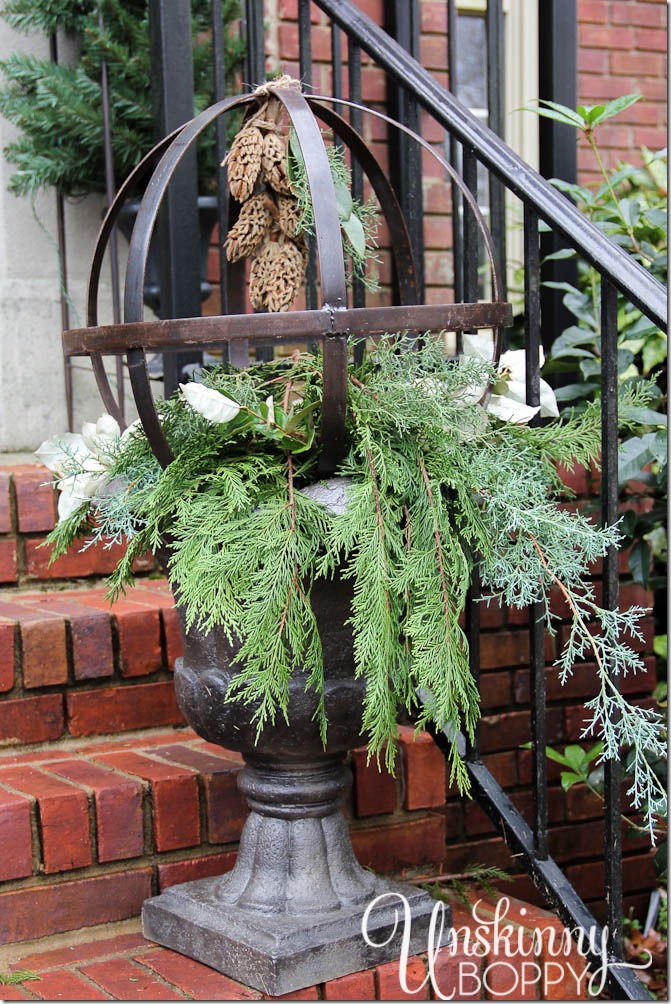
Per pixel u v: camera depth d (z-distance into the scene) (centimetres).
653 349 230
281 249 153
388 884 158
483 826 246
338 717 141
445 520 135
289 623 129
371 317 129
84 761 181
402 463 137
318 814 150
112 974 148
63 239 265
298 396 150
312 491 137
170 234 205
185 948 153
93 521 160
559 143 231
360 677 143
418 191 210
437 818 192
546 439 155
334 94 204
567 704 252
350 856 154
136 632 195
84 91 257
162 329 128
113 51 253
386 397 140
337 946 145
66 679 189
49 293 271
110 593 148
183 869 170
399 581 131
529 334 162
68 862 162
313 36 316
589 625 246
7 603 208
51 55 262
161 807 169
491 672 244
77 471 151
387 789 187
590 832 258
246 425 135
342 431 132
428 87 180
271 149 147
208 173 271
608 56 373
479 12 366
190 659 147
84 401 276
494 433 147
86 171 265
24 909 158
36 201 271
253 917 146
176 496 137
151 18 209
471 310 139
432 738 185
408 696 136
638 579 222
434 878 185
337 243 128
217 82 203
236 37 289
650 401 212
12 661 185
